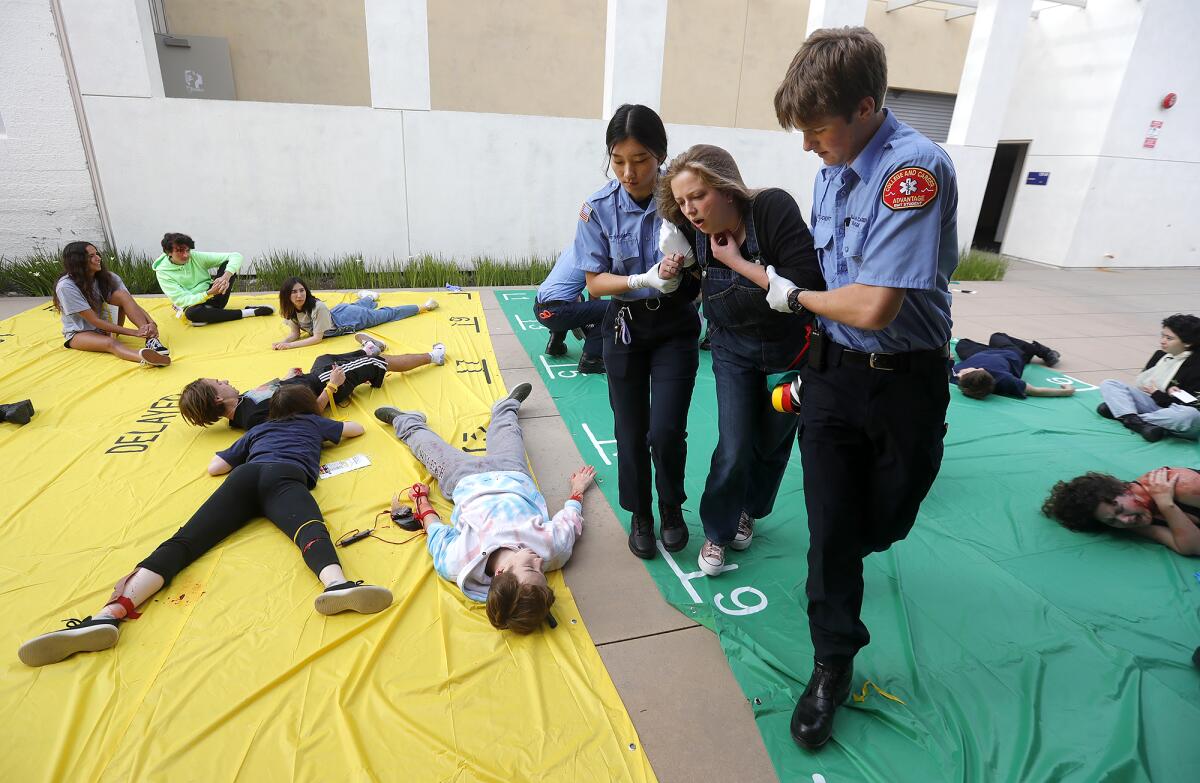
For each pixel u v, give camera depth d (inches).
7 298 251.1
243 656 84.5
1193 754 75.8
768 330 83.8
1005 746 76.5
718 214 75.6
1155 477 116.0
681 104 432.5
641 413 100.6
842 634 74.0
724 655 89.7
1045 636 94.0
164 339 205.0
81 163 269.7
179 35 334.3
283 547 105.3
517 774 71.3
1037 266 425.1
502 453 125.2
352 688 80.4
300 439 126.3
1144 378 177.2
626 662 87.7
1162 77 380.8
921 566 109.4
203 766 70.6
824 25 319.3
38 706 76.7
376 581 98.9
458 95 389.1
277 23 347.6
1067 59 402.9
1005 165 477.4
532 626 87.4
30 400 152.4
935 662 89.0
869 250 60.9
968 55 363.9
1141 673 87.4
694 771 73.2
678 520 109.7
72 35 246.8
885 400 67.8
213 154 273.1
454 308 251.9
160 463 130.8
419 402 164.1
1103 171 394.3
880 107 62.3
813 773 73.7
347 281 283.1
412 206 302.7
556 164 314.3
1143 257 426.3
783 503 127.0
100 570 100.2
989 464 145.6
